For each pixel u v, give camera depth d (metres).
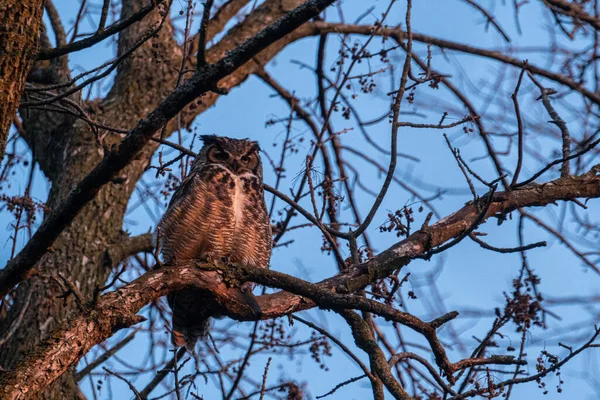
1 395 6.74
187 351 10.62
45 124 14.82
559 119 10.75
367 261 8.79
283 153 12.55
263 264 11.52
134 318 7.51
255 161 11.95
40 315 12.35
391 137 8.86
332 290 8.44
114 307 7.50
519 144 8.50
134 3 15.66
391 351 12.98
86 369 12.73
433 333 7.61
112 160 7.30
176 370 8.52
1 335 12.52
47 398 11.89
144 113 14.84
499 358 7.68
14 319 12.30
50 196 13.77
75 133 14.40
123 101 14.89
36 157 14.82
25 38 7.55
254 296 8.45
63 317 12.49
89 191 7.45
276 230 13.25
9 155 13.40
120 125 14.55
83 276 13.08
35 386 6.93
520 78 8.34
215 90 7.21
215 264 8.27
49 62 15.02
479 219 7.86
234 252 11.16
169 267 8.11
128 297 7.65
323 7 6.99
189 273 8.12
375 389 8.03
